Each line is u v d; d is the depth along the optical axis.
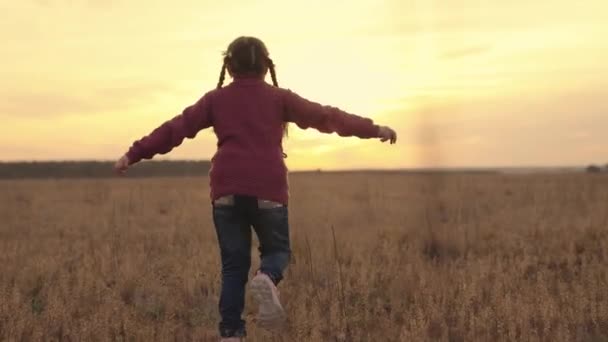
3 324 5.36
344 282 6.71
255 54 4.17
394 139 4.29
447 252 8.93
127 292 6.75
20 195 27.16
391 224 12.12
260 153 4.07
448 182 24.17
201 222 13.45
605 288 6.08
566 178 31.98
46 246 10.04
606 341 4.94
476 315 5.59
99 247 9.65
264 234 4.14
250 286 4.01
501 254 8.46
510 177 39.81
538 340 4.88
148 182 45.31
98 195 24.95
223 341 4.20
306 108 4.14
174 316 6.03
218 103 4.14
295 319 5.50
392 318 5.60
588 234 9.57
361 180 36.22
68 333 5.27
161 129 4.09
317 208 17.09
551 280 6.77
